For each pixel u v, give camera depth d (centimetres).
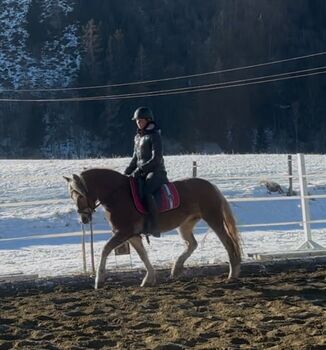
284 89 8044
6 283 1050
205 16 9375
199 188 1059
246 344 678
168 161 3164
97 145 7219
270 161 3189
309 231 1302
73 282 1066
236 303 870
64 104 7600
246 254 1268
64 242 1716
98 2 9406
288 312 808
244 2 8800
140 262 1240
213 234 1705
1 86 8188
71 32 9269
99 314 838
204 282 1037
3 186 2583
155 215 1011
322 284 993
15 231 1930
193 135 7569
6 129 7294
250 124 7800
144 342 698
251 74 8225
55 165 3067
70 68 8625
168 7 9325
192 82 8025
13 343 712
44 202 1216
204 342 690
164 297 920
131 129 7344
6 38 9231
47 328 775
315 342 668
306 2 9219
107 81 7919
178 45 8681
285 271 1133
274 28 8662
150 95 7294
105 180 1025
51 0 9769
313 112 7931
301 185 1305
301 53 8525
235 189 2470
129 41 8538
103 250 1018
